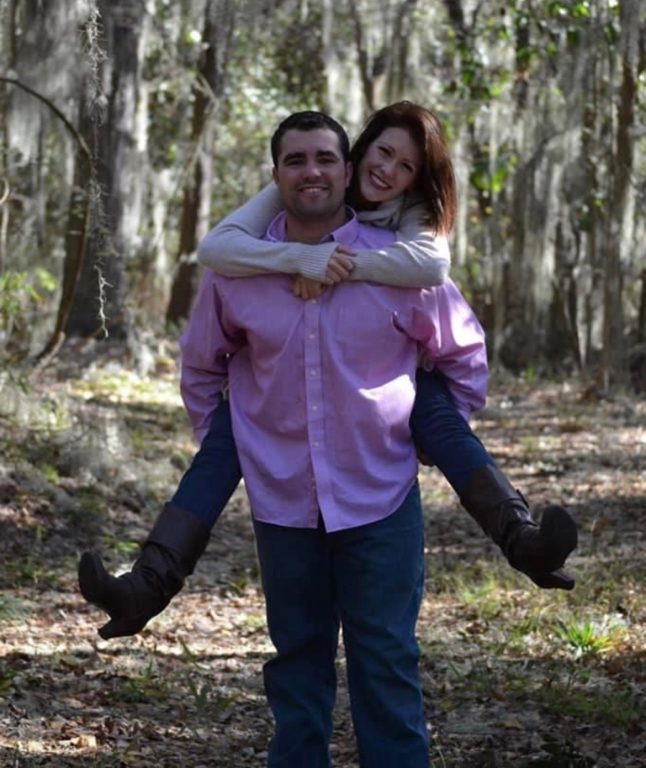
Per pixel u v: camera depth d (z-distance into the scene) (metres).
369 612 4.92
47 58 15.75
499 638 8.77
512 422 19.72
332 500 4.89
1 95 16.58
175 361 22.22
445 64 24.48
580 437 18.28
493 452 17.19
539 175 23.61
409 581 4.98
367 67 23.91
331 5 22.55
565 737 6.77
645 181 22.52
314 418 4.90
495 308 25.16
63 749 6.50
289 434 4.93
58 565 10.66
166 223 22.31
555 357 26.61
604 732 6.86
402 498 4.96
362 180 5.12
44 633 8.84
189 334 5.16
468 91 23.25
